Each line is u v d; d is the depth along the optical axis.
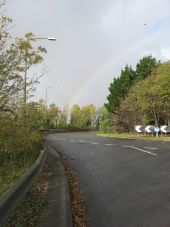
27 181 8.93
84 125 125.56
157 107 53.28
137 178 13.88
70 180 13.80
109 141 40.81
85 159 21.53
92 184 12.86
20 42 14.00
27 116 17.22
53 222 7.66
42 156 15.37
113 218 8.36
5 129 13.92
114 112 68.44
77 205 9.67
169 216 8.44
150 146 30.42
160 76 49.78
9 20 13.64
